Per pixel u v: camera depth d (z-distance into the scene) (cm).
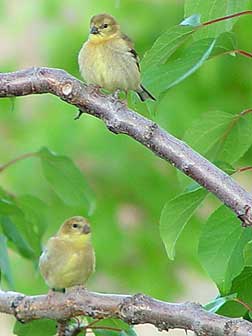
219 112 522
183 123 581
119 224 586
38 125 588
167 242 517
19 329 524
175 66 517
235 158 524
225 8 521
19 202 541
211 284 600
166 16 585
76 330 519
